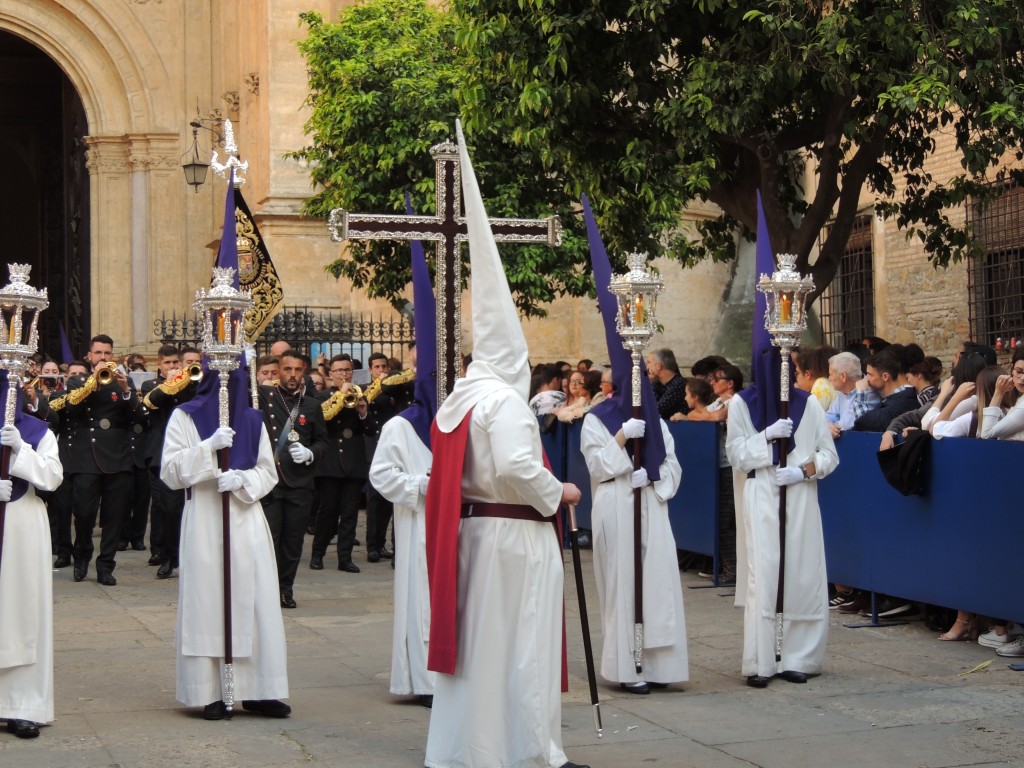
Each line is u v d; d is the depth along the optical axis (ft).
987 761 24.12
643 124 49.80
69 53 115.03
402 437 29.45
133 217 115.34
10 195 172.04
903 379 40.22
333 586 46.55
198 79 116.06
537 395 58.95
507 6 47.14
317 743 25.89
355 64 65.16
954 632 35.19
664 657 30.09
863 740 25.63
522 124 49.52
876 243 71.72
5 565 26.66
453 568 22.59
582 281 66.64
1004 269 61.52
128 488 48.24
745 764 24.16
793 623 30.81
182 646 27.81
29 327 27.96
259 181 98.07
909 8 43.62
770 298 31.27
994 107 42.42
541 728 22.48
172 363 51.39
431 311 30.81
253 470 28.19
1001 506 32.96
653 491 30.48
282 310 86.58
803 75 46.26
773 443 31.07
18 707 26.61
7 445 26.94
